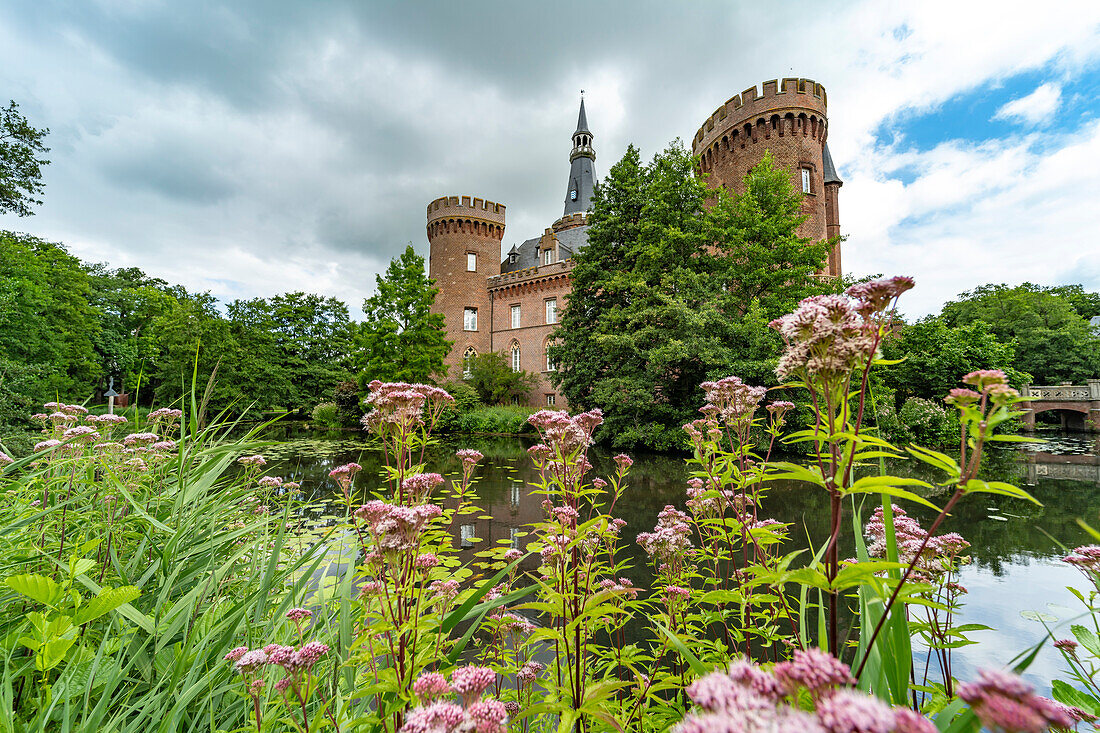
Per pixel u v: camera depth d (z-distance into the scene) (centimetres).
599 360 2164
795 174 2497
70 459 311
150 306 3847
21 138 1712
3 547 249
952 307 4781
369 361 2667
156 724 191
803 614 193
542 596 235
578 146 4675
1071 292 5284
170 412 421
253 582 297
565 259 3925
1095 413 2786
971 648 382
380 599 182
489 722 118
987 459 1534
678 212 2086
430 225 4178
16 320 1958
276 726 194
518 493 1109
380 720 174
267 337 3962
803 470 142
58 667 209
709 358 1712
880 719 61
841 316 144
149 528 283
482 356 3809
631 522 833
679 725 68
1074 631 196
